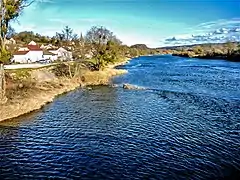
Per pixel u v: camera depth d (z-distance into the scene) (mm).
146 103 53969
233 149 30859
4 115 43125
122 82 83312
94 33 119812
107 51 120688
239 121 41094
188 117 43531
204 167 26734
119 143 33125
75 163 27891
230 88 69000
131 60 186625
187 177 24875
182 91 66500
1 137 35312
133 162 28016
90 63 108125
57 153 30328
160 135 35625
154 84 78375
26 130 38062
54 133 36844
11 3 45844
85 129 38469
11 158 29078
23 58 128250
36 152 30641
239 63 140875
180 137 34812
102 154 29969
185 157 29000
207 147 31531
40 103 52188
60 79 76812
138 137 35031
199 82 80438
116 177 25031
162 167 26859
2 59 46094
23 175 25500
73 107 51375
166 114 45531
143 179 24672
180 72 107000
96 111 48312
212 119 42250
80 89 71250
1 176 25266
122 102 55250
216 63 143875
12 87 58094
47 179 24781
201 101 54812
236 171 25875
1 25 46281
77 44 126688
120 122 41562
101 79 86125
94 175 25438
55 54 140000
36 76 73250
